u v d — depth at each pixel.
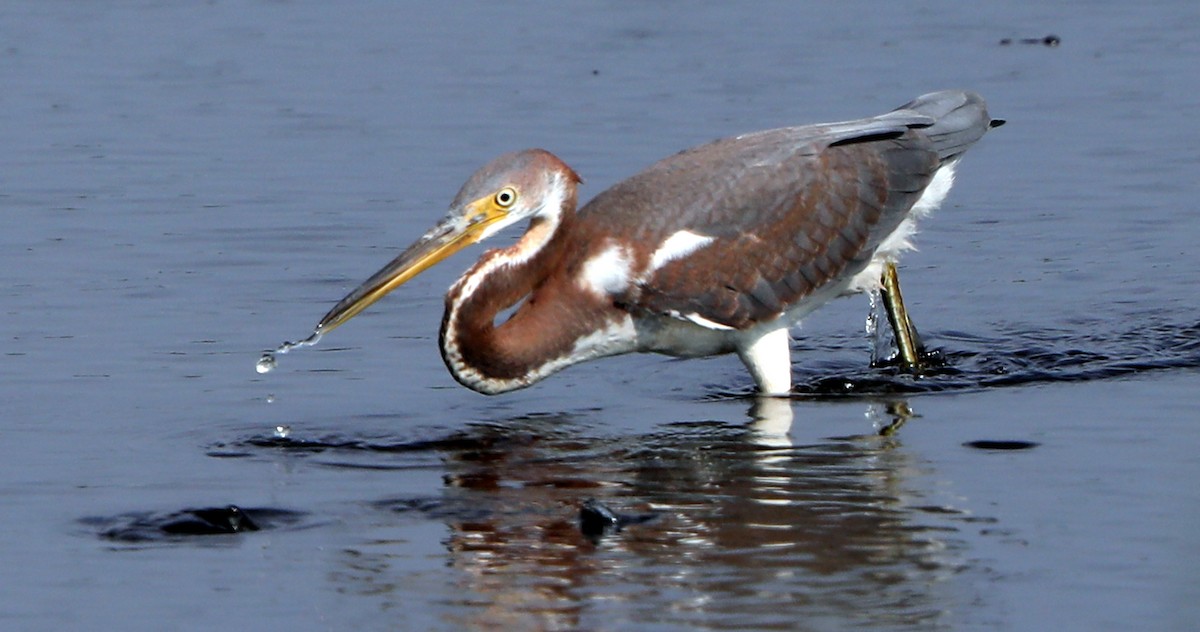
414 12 27.25
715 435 12.77
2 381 13.79
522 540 10.62
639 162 19.72
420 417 13.27
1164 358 14.31
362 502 11.34
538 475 11.89
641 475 11.84
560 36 25.75
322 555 10.41
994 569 10.02
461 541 10.62
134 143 21.16
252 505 11.23
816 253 14.13
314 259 17.19
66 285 16.31
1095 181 19.45
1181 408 12.93
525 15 27.02
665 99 22.30
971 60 24.09
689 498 11.32
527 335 13.60
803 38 25.42
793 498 11.28
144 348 14.70
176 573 10.14
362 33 26.06
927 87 22.64
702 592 9.77
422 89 23.19
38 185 19.56
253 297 16.09
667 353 14.31
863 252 14.34
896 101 21.88
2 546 10.51
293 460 12.21
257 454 12.34
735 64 23.98
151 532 10.75
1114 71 23.59
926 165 14.62
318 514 11.11
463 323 13.40
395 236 17.86
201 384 13.87
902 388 13.89
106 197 19.14
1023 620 9.34
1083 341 14.80
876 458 12.06
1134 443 12.14
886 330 15.15
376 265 17.03
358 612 9.59
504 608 9.62
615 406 13.65
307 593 9.84
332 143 21.08
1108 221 18.19
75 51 25.16
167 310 15.69
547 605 9.65
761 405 13.62
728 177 14.05
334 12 27.30
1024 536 10.47
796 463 12.02
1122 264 16.88
